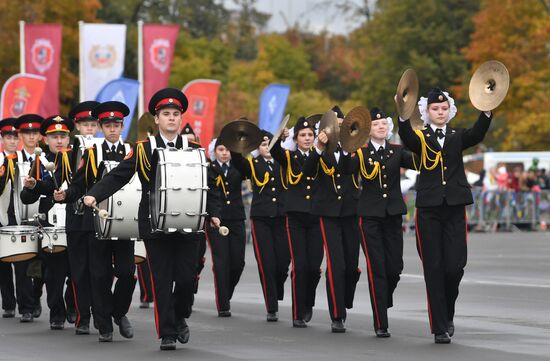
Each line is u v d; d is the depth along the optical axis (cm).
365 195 2055
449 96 1920
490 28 8169
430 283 1897
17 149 2538
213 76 12075
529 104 8000
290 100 12650
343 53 17262
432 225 1902
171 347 1853
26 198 2042
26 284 2322
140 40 6650
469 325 2127
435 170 1902
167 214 1762
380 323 1998
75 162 2158
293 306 2200
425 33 11319
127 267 1978
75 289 2091
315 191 2139
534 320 2203
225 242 2436
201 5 15412
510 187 6112
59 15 8044
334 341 1950
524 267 3588
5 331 2164
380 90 11569
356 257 2164
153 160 1806
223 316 2389
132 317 2380
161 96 1833
